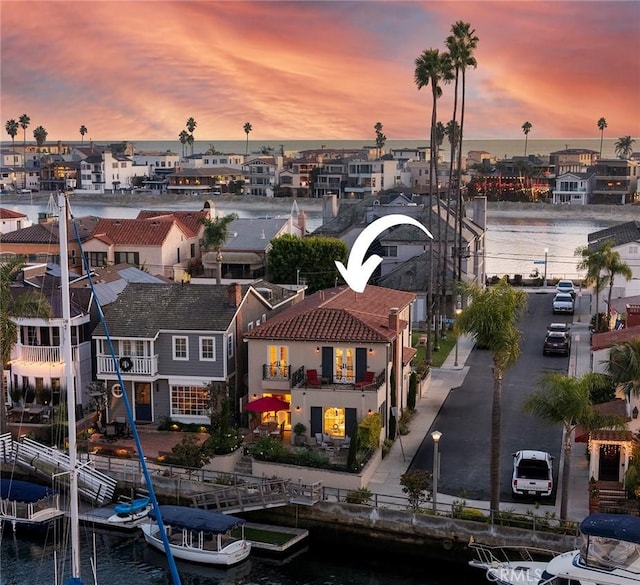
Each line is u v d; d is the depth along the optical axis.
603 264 78.25
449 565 40.16
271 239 98.81
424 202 123.88
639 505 40.84
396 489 44.69
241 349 56.56
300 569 40.00
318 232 113.56
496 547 39.12
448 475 46.50
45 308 54.41
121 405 54.72
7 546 42.00
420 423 55.09
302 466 45.31
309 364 51.16
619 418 40.06
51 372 56.09
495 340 39.59
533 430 53.47
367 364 50.47
